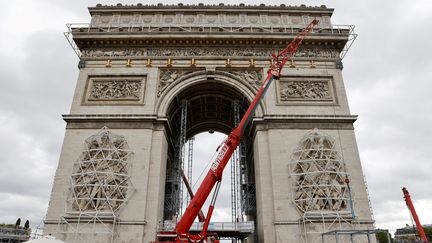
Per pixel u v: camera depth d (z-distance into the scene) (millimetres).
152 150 46219
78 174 42906
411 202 42469
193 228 45562
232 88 52094
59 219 40906
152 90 50000
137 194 42719
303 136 46688
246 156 61875
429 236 118688
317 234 40438
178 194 54750
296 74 51406
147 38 52781
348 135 46875
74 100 48906
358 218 41469
